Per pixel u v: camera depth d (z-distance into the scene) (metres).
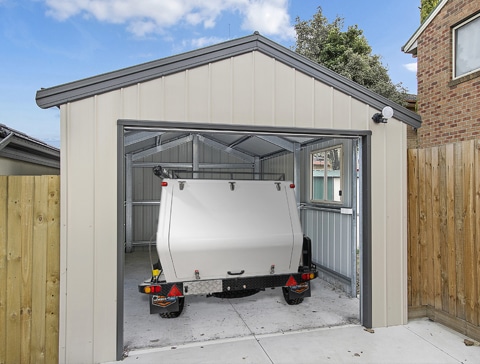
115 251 3.39
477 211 3.62
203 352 3.54
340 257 5.71
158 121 3.51
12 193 3.27
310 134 3.97
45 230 3.31
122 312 3.41
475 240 3.65
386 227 4.19
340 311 4.71
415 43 8.32
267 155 9.18
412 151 4.43
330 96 4.03
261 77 3.81
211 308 4.86
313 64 3.95
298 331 4.05
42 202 3.31
